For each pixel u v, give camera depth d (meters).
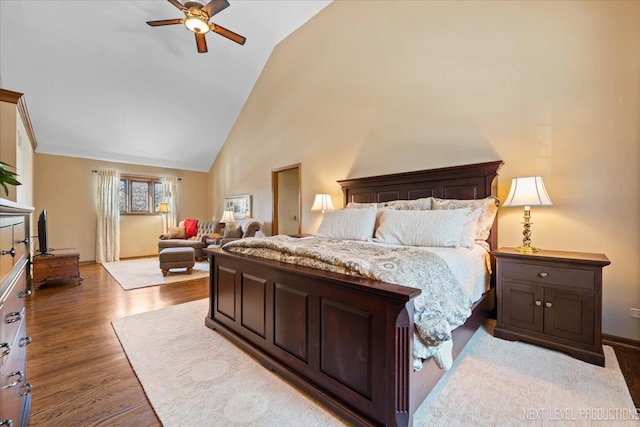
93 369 1.85
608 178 2.25
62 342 2.23
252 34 4.86
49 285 4.04
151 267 5.42
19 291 1.22
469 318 2.04
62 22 3.74
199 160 7.39
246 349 2.05
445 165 3.12
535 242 2.57
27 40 3.77
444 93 3.13
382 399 1.25
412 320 1.24
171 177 7.20
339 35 4.21
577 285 1.96
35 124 4.90
